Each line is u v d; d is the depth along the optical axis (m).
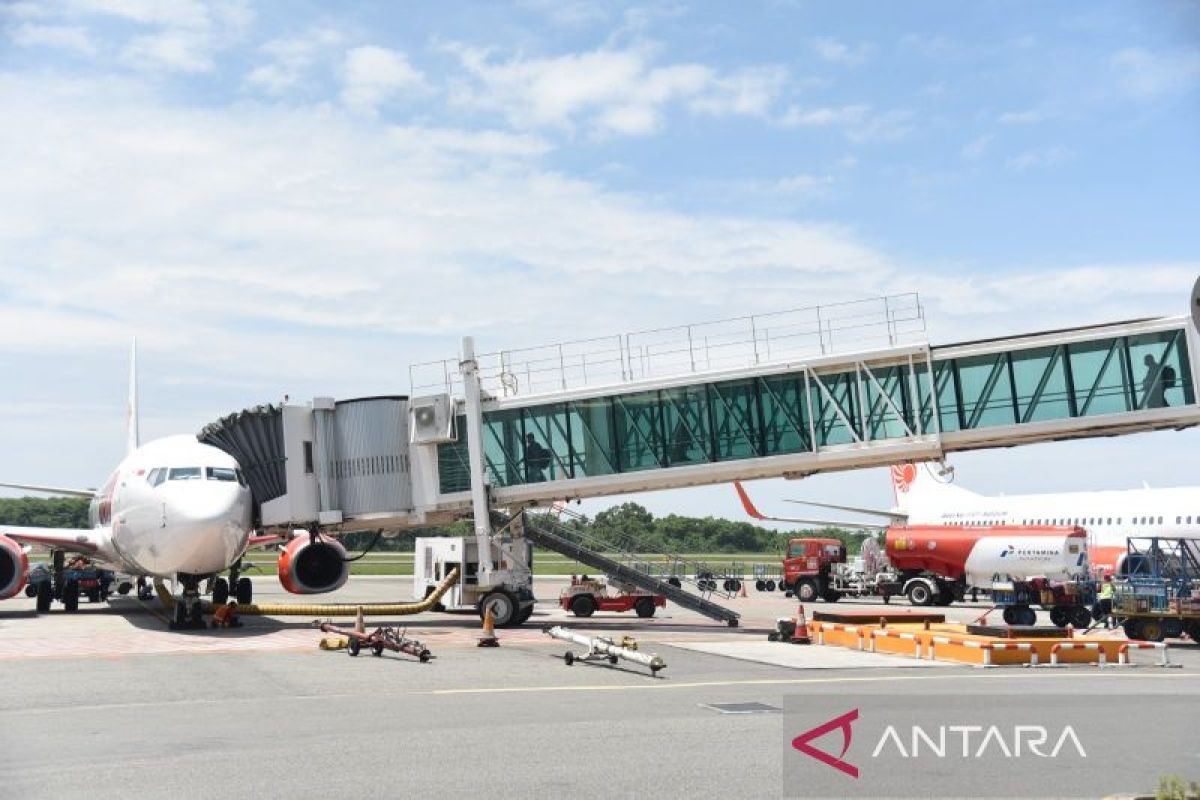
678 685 20.67
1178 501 50.09
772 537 194.50
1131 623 32.44
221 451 33.16
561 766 12.92
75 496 46.31
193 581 32.47
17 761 13.27
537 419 35.38
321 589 36.66
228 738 14.84
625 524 118.62
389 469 35.75
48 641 29.03
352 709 17.55
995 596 44.09
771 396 33.72
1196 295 9.12
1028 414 31.78
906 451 32.50
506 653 26.62
